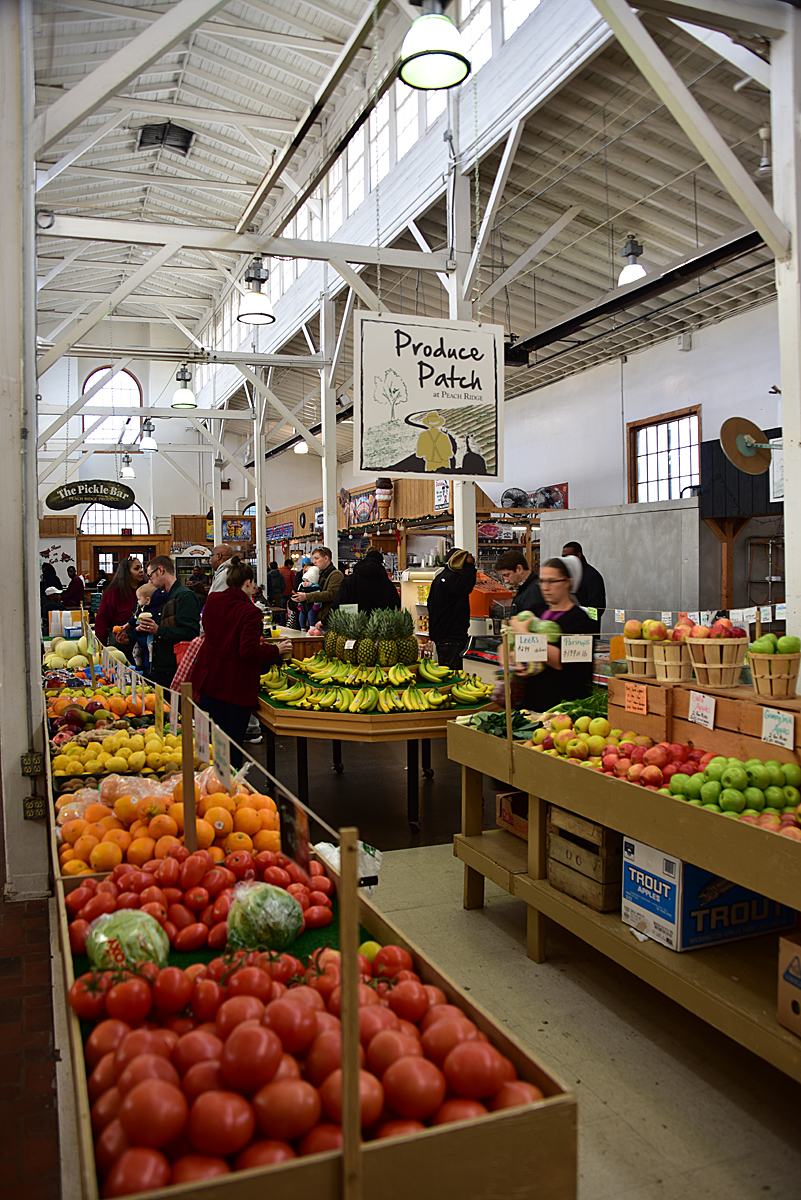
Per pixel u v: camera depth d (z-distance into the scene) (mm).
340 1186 944
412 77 4504
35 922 3414
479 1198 1003
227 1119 983
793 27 3510
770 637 2551
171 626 5473
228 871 1923
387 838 4477
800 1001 1895
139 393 24562
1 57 3711
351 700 4637
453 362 5352
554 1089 1089
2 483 3758
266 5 8852
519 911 3529
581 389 13586
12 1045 2445
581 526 8344
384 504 12180
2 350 3748
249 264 8648
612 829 2697
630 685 3068
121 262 17188
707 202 7965
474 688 4664
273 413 22234
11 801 3719
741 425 4699
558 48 6477
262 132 11859
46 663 6172
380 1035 1164
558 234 9516
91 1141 1017
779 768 2309
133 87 10539
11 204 3744
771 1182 1886
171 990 1342
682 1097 2207
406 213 9070
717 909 2424
